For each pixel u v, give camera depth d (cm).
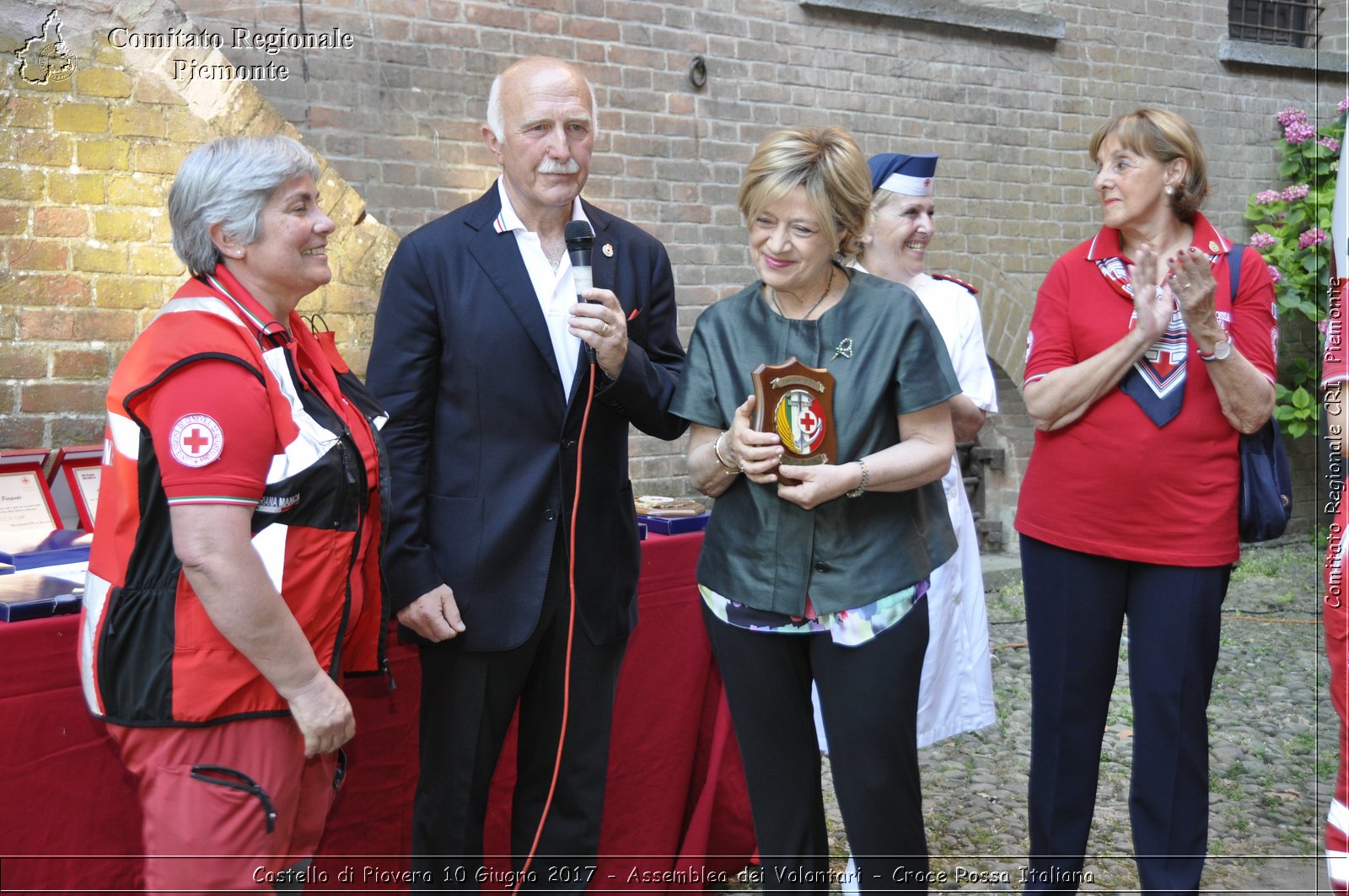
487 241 224
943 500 220
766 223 198
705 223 534
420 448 220
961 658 303
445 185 470
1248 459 236
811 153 193
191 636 172
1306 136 686
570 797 237
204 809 173
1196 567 234
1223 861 307
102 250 315
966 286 299
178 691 171
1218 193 694
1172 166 236
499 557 220
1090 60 643
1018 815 339
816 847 215
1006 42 615
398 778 242
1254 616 565
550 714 234
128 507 172
